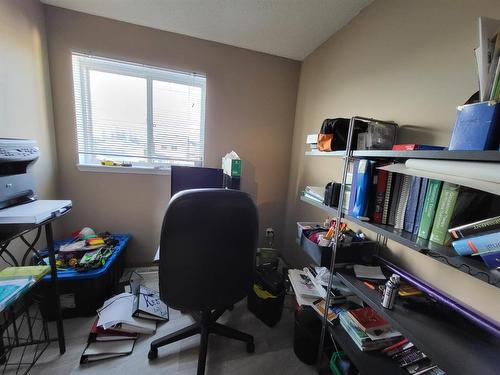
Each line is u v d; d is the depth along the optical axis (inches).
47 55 69.6
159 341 49.3
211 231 38.2
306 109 87.1
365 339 40.5
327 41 74.4
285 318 65.4
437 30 39.8
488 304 31.8
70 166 77.5
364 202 38.8
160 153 86.2
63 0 65.3
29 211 39.1
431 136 41.0
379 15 53.2
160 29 76.7
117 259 74.2
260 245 101.5
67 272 58.5
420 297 36.4
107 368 46.9
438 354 27.4
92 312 61.0
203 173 78.0
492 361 26.7
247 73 87.6
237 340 55.9
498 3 31.7
